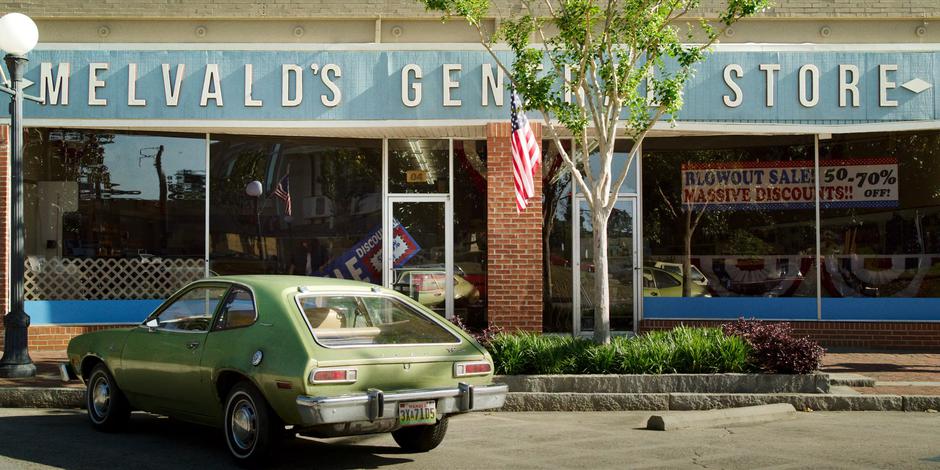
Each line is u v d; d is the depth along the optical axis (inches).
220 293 297.6
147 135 573.0
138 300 566.3
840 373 451.2
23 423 348.2
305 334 261.7
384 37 574.6
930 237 567.2
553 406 388.8
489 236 541.0
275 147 584.7
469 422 363.3
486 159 588.7
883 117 541.3
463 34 573.9
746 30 571.8
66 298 559.5
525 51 439.5
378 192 591.2
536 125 540.7
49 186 562.9
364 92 544.4
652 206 584.4
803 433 334.3
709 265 579.8
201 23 574.6
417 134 578.2
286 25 574.9
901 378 440.1
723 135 580.4
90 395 337.1
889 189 569.3
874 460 285.7
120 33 572.4
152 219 571.5
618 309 582.9
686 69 427.8
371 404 254.2
